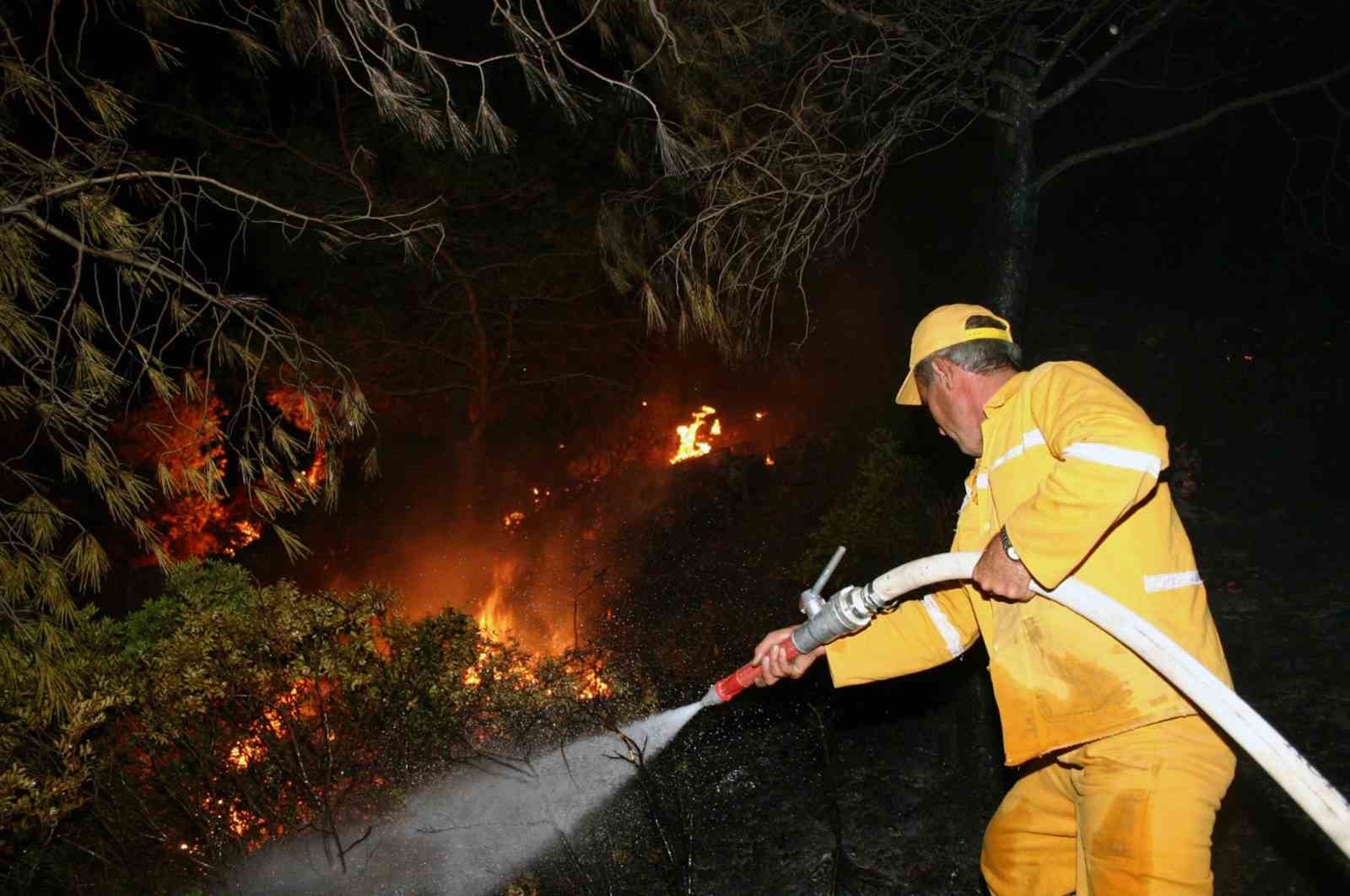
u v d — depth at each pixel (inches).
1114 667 91.3
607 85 309.3
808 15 203.6
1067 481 85.7
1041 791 105.4
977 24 188.2
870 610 106.5
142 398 165.3
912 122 197.6
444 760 164.1
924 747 196.1
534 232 473.4
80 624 147.3
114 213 139.9
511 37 146.6
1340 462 319.3
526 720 173.8
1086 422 86.9
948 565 98.5
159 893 147.9
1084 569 91.3
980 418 102.5
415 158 424.5
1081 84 187.3
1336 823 76.6
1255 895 143.2
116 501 138.6
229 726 154.8
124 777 149.6
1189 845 88.0
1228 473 331.3
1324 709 194.5
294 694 157.6
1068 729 94.0
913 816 174.7
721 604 275.4
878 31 204.5
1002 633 98.9
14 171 138.7
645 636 270.2
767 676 116.3
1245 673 214.4
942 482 239.1
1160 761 89.9
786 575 286.4
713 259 189.5
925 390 105.3
